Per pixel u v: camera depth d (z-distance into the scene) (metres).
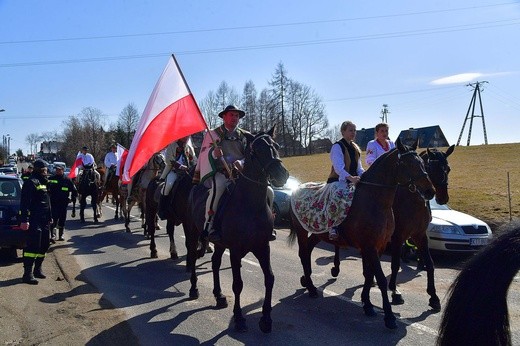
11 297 6.98
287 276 8.55
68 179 12.55
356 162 7.01
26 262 7.90
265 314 5.61
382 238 6.03
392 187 6.03
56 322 5.95
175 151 9.16
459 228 9.74
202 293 7.38
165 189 8.78
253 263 9.66
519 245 2.08
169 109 7.07
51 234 12.18
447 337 2.15
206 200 6.58
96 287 7.71
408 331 5.63
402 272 8.98
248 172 5.75
